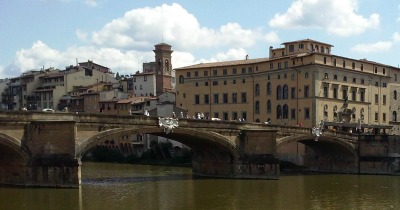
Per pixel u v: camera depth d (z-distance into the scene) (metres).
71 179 54.94
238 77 115.56
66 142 55.03
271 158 74.06
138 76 148.25
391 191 64.06
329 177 82.75
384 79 115.62
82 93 140.12
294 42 115.12
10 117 52.88
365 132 105.69
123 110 130.12
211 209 48.66
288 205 51.78
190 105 123.38
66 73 149.38
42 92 147.25
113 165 109.12
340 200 55.78
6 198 49.53
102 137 59.28
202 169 83.25
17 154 54.53
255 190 62.53
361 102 108.69
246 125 76.00
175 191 60.44
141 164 113.44
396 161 88.81
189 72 124.00
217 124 71.94
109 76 161.12
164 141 121.44
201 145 77.56
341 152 93.06
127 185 65.88
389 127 109.44
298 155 99.50
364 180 78.06
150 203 51.09
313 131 84.19
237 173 74.69
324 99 100.44
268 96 109.25
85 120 58.00
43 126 55.00
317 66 99.00
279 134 79.75
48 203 48.03
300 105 101.88
